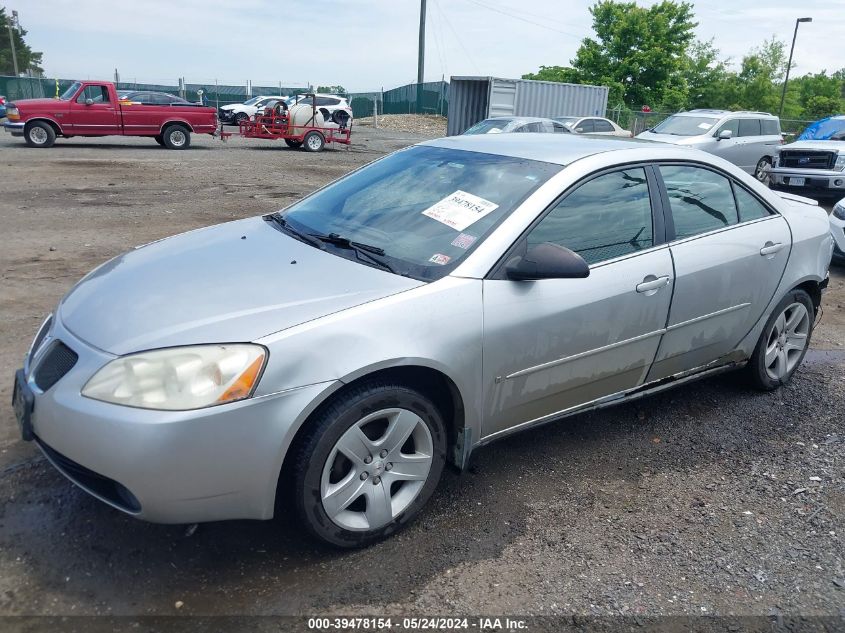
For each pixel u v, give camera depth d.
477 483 3.48
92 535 2.92
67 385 2.58
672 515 3.30
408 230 3.38
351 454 2.78
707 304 3.89
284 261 3.18
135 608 2.54
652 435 4.07
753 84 53.19
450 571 2.83
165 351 2.52
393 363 2.75
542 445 3.90
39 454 3.49
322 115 22.34
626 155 3.71
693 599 2.75
